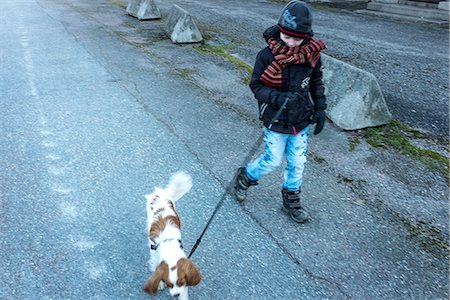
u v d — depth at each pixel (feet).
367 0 45.62
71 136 15.97
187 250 10.70
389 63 26.21
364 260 10.65
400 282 10.03
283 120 10.54
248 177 12.10
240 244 11.00
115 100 19.42
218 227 11.57
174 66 24.48
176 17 30.07
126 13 38.86
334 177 14.20
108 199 12.46
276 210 12.39
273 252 10.77
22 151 14.80
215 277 9.91
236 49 28.12
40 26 32.81
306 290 9.68
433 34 34.09
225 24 34.83
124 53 26.58
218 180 13.69
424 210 12.71
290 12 9.55
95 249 10.55
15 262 10.02
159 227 8.94
